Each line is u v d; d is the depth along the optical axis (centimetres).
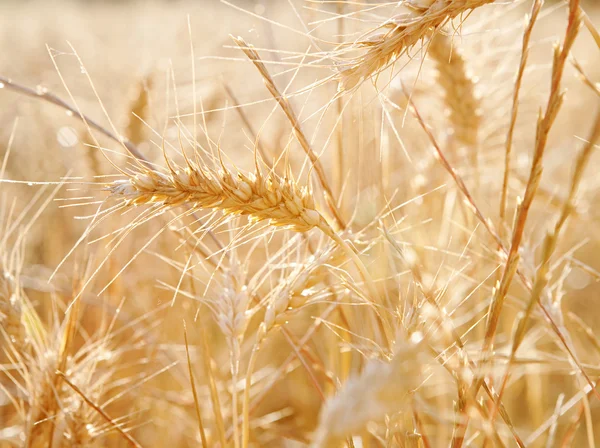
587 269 50
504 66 60
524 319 39
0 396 71
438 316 42
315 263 45
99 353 54
